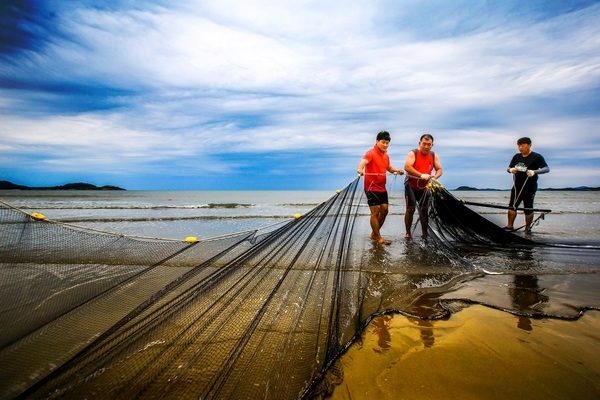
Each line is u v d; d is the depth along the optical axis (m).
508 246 6.20
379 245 6.11
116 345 2.42
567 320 2.88
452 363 2.22
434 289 3.75
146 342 2.52
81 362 2.19
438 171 6.65
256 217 14.47
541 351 2.35
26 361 2.27
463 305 3.24
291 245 4.07
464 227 6.32
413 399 1.87
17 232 3.78
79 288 3.33
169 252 4.09
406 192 6.74
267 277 3.70
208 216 14.62
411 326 2.79
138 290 3.43
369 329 2.73
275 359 2.29
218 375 2.12
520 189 7.68
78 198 37.72
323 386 1.97
